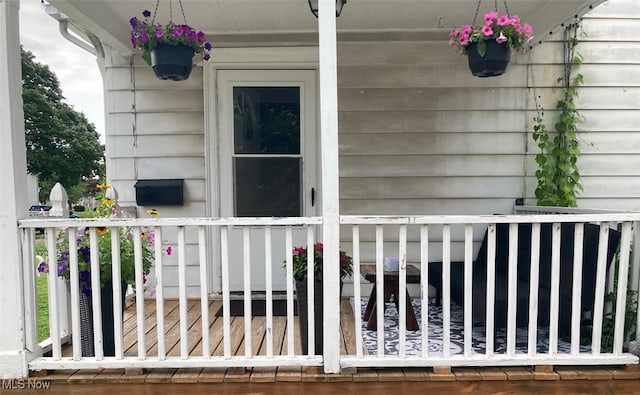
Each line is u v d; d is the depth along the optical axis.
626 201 3.93
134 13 3.30
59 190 2.80
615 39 3.88
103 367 2.29
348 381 2.29
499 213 3.94
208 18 3.40
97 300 2.31
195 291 3.95
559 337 2.98
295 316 3.42
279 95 3.86
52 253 2.30
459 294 3.22
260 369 2.36
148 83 3.87
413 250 3.95
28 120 19.53
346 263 2.54
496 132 3.91
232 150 3.87
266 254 2.29
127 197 3.92
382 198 3.92
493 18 2.88
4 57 2.24
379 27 3.62
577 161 3.92
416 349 2.79
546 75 3.90
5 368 2.27
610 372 2.32
